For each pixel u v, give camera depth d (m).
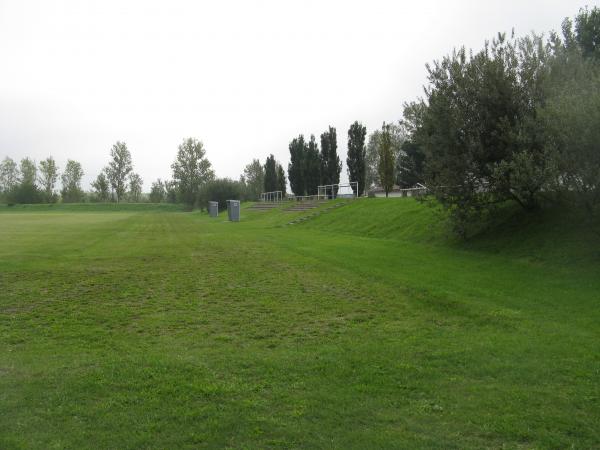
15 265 15.33
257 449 4.48
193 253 19.17
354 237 24.61
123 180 123.50
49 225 38.28
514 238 15.80
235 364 6.67
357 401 5.48
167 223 43.56
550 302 9.73
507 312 9.20
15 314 9.52
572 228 14.42
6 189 122.12
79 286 12.27
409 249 18.47
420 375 6.25
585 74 14.02
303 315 9.51
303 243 22.11
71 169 124.88
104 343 7.73
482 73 16.41
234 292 11.64
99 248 20.88
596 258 12.16
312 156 55.72
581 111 11.49
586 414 5.14
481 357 6.88
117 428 4.84
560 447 4.54
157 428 4.84
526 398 5.53
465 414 5.16
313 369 6.48
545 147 13.64
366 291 11.55
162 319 9.20
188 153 104.81
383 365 6.62
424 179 17.92
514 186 15.04
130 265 15.85
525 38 17.16
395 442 4.59
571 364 6.53
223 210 75.56
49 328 8.59
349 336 8.10
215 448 4.51
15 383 5.96
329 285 12.35
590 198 12.16
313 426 4.89
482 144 16.19
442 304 10.05
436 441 4.63
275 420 5.00
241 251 19.67
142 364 6.64
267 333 8.30
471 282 11.86
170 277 13.64
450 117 16.66
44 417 5.07
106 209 109.38
